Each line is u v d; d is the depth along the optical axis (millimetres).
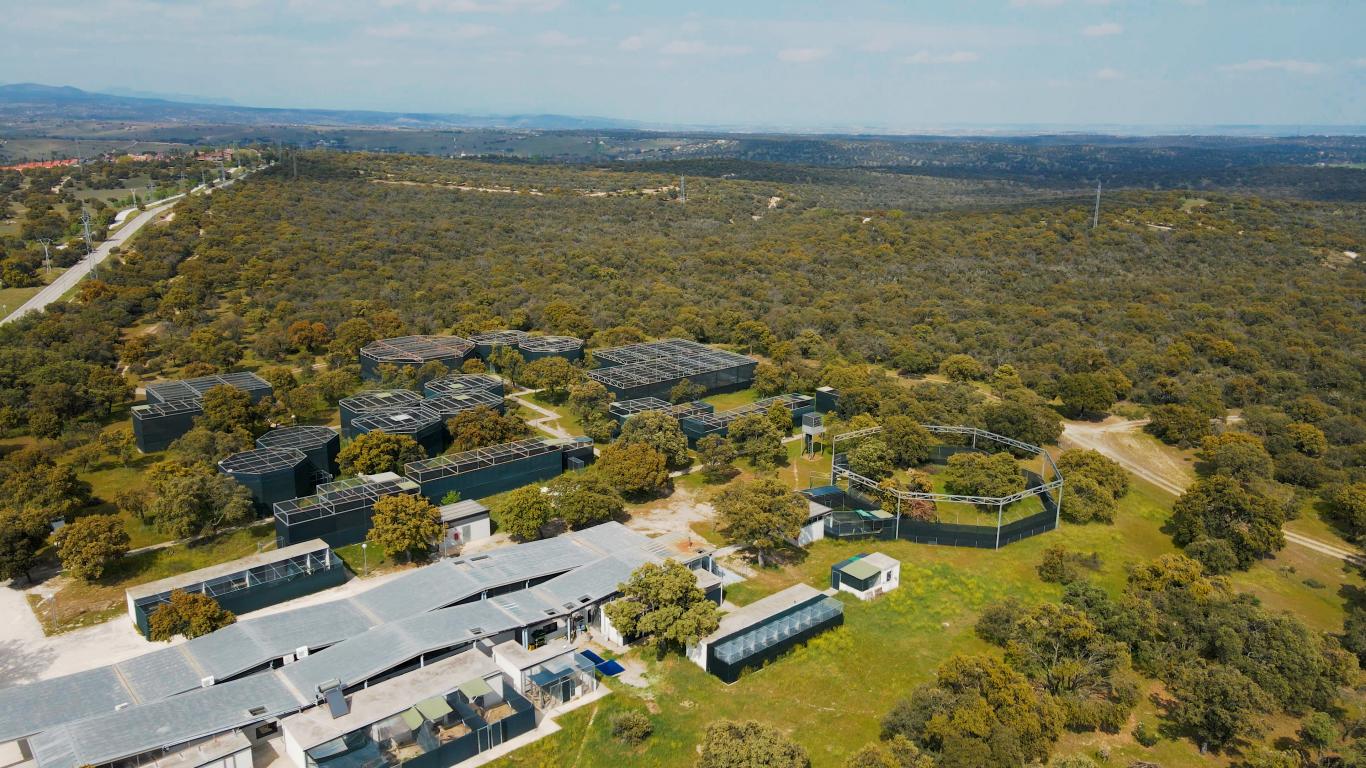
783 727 54750
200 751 48000
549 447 95750
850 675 60844
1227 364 143000
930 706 53031
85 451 92438
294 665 56000
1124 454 111438
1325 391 131875
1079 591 68125
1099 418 123938
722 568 75750
